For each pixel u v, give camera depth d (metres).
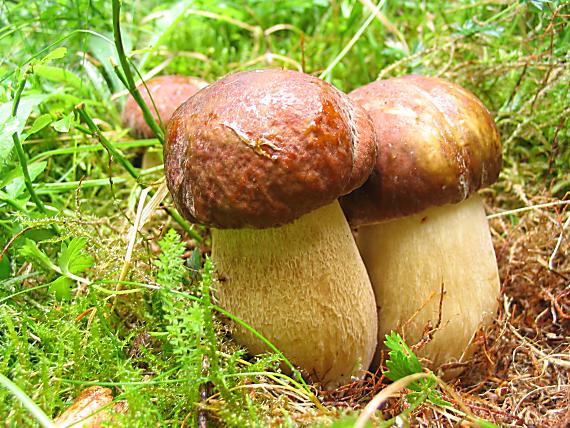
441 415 0.20
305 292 0.20
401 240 0.23
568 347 0.24
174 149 0.19
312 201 0.18
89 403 0.18
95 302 0.21
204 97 0.19
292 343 0.20
